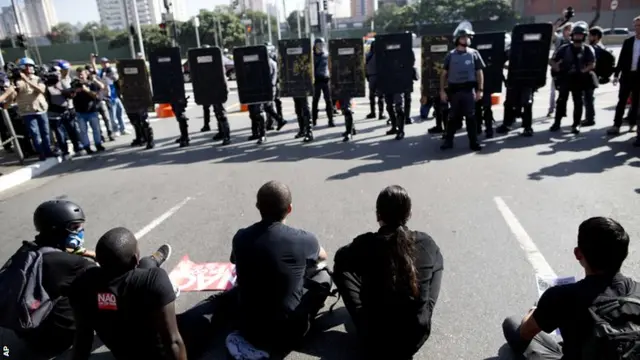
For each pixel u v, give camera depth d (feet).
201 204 19.19
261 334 9.08
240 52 27.76
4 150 31.53
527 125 26.48
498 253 13.23
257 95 28.43
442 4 204.03
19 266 9.20
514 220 15.35
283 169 23.47
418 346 8.57
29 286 9.07
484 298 11.13
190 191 21.03
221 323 10.71
